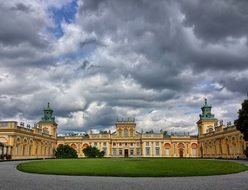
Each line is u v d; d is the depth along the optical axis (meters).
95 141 124.62
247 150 63.09
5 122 80.44
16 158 80.94
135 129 127.06
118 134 126.94
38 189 18.75
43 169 34.41
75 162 49.66
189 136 123.38
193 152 122.31
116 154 125.56
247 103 56.81
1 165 45.59
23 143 87.25
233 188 18.98
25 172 31.95
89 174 28.77
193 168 35.16
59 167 37.28
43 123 118.81
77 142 124.31
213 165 39.66
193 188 19.05
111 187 19.62
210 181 22.98
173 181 23.05
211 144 104.88
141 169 33.84
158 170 32.50
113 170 32.53
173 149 123.06
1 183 21.83
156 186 20.06
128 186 20.09
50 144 114.56
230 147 87.31
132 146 125.94
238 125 58.59
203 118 118.94
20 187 19.64
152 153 123.69
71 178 25.53
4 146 74.69
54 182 22.45
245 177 26.22
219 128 96.31
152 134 125.25
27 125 93.12
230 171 31.97
